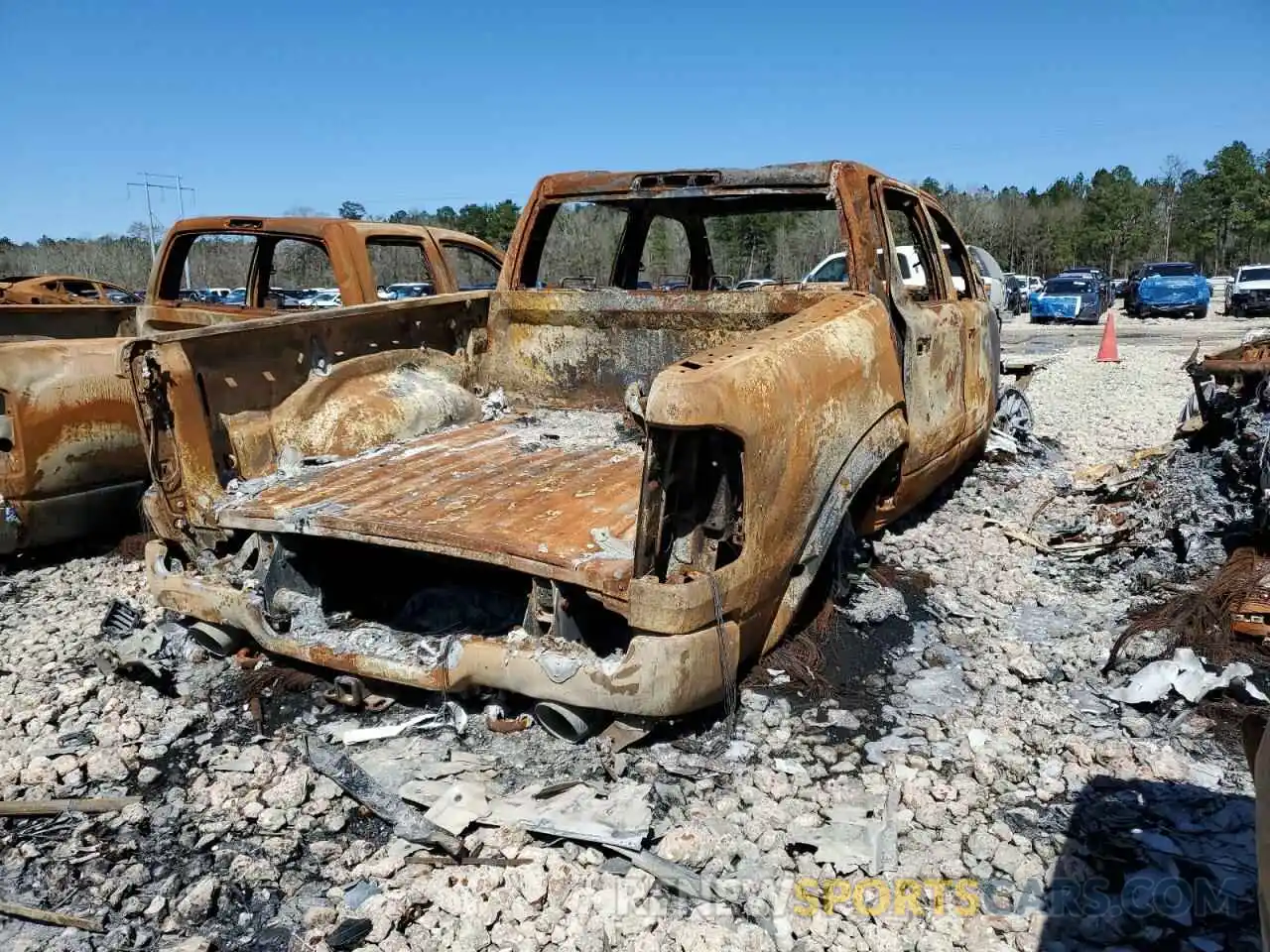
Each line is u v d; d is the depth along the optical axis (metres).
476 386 5.23
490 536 3.12
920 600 4.34
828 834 2.70
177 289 6.71
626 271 5.82
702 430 2.96
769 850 2.66
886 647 3.88
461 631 3.54
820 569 3.78
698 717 3.29
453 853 2.63
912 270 5.39
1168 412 9.94
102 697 3.66
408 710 3.43
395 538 3.24
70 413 5.30
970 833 2.71
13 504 5.19
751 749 3.12
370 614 3.81
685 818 2.80
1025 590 4.59
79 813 2.93
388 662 3.21
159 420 3.74
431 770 3.04
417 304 4.80
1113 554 5.01
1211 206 74.94
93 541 5.79
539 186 5.14
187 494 3.78
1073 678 3.71
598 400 4.95
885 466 4.25
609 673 2.88
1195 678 3.44
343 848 2.74
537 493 3.56
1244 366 5.39
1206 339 20.83
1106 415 9.79
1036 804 2.86
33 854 2.73
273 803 2.93
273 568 3.53
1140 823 2.75
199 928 2.45
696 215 5.50
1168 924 2.36
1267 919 1.65
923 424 4.49
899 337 4.30
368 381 4.56
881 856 2.61
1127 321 28.33
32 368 5.18
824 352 3.51
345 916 2.45
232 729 3.42
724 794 2.90
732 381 2.96
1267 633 3.70
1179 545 4.78
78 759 3.20
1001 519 5.66
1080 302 27.59
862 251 4.21
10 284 12.46
